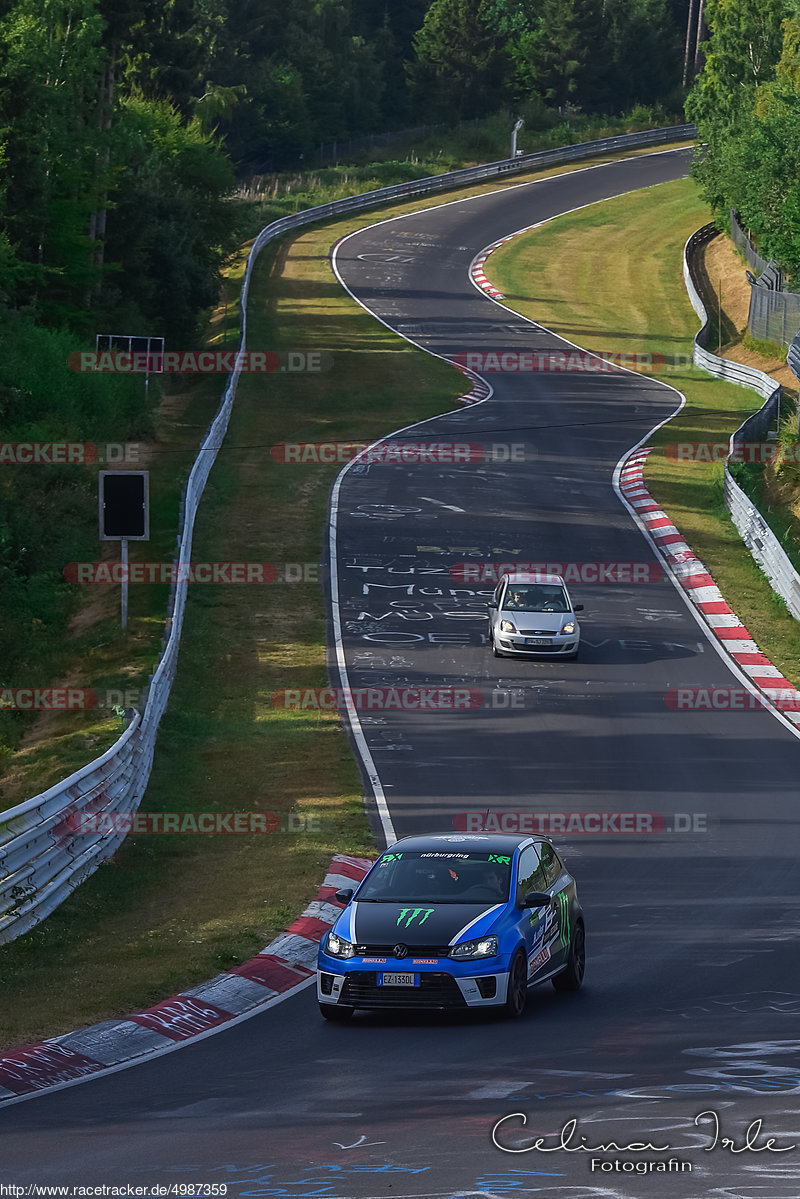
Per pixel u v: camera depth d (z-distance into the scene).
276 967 39.53
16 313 136.62
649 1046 30.20
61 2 159.12
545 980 35.38
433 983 33.06
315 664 87.12
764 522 109.75
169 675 80.56
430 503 126.12
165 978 37.53
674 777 66.31
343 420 156.62
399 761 69.00
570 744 72.06
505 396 169.50
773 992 35.41
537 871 37.12
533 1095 26.33
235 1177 21.94
